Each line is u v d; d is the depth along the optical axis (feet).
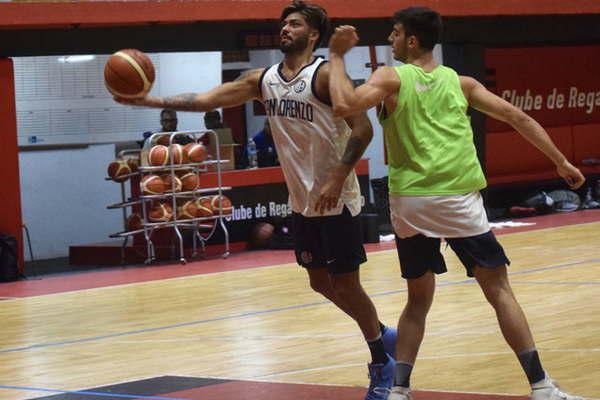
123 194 63.16
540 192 79.97
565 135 83.82
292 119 23.34
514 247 60.23
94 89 76.18
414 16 22.48
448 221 22.06
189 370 30.19
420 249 22.56
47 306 46.68
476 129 75.72
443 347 31.58
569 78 84.53
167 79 78.89
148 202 63.52
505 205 80.89
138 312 43.47
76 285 53.88
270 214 68.59
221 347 33.88
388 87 21.89
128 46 60.75
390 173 22.65
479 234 22.12
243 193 67.10
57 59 74.33
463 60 74.43
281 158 23.90
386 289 45.93
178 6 60.49
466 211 22.03
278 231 68.13
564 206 80.94
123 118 77.66
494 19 75.00
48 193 75.00
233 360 31.40
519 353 22.16
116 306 45.60
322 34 23.54
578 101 85.10
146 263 61.87
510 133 80.53
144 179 60.34
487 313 37.88
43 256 74.74
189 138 65.72
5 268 56.49
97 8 57.93
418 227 22.25
